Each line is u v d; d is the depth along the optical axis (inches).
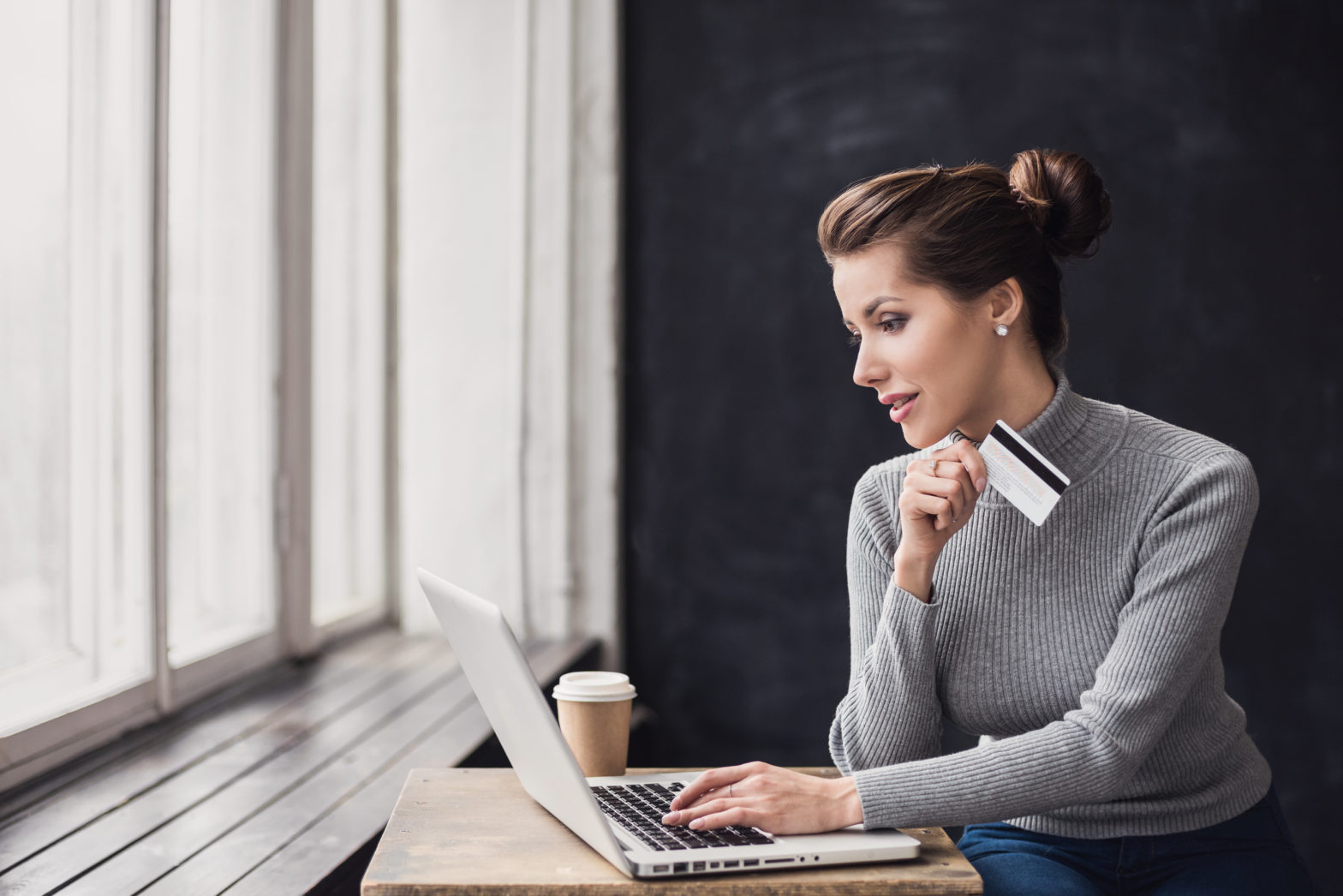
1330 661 102.8
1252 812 49.3
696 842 38.9
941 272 46.2
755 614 110.1
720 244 110.1
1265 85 103.7
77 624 65.8
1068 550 48.6
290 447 90.2
